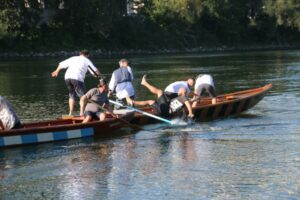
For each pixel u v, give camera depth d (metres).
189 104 41.47
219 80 80.56
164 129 39.97
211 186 26.20
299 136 36.75
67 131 36.12
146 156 31.97
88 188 26.25
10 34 181.25
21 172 29.00
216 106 44.06
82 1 195.00
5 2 185.38
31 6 190.88
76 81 41.56
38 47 186.75
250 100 47.34
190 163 30.23
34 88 72.25
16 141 34.25
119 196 25.06
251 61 133.12
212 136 37.25
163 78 84.50
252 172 28.28
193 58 155.75
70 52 191.38
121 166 29.88
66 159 31.56
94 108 38.12
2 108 34.50
